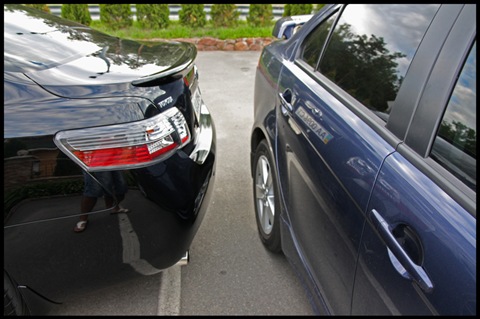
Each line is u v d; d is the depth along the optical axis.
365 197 1.20
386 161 1.17
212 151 1.97
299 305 1.90
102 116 1.41
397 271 1.03
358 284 1.23
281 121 2.00
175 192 1.58
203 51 7.12
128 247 1.58
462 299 0.86
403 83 1.24
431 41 1.17
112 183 1.44
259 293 1.96
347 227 1.29
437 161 1.06
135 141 1.44
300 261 1.73
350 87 1.55
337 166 1.38
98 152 1.40
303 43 2.14
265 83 2.42
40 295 1.61
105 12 7.34
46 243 1.47
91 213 1.46
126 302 1.89
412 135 1.14
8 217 1.38
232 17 7.82
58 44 1.79
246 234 2.38
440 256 0.92
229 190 2.84
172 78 1.67
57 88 1.45
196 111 1.98
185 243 1.74
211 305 1.89
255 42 7.22
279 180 2.00
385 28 1.46
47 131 1.35
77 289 1.66
